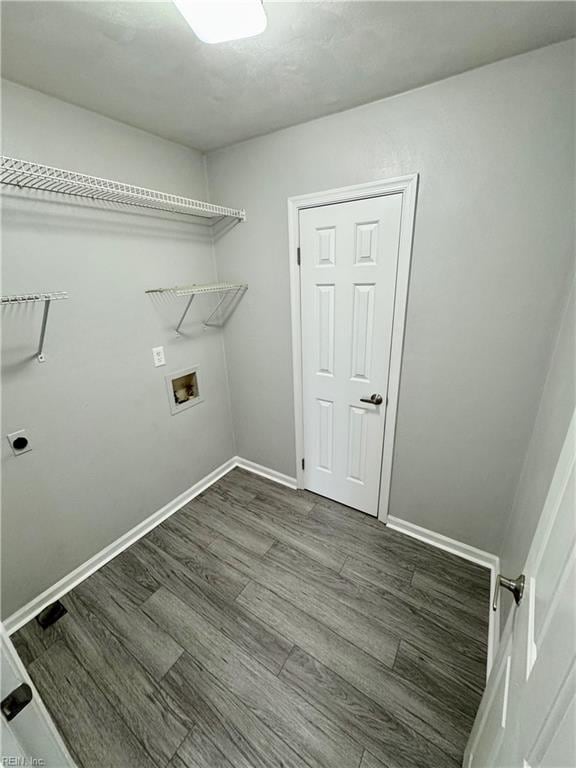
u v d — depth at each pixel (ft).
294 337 7.02
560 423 3.54
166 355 6.95
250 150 6.27
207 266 7.50
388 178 5.08
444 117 4.47
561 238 4.19
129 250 5.92
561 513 1.90
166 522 7.31
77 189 4.83
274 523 7.19
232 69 4.05
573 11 3.19
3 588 4.99
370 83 4.42
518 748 1.73
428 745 3.68
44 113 4.54
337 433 7.22
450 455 5.87
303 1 3.03
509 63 3.94
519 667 2.07
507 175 4.30
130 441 6.51
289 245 6.40
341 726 3.87
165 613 5.28
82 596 5.61
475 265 4.81
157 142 6.02
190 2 2.57
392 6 3.11
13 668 1.73
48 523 5.40
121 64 3.89
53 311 5.02
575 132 3.84
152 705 4.12
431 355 5.55
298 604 5.37
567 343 3.83
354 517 7.30
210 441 8.50
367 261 5.71
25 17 3.08
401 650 4.65
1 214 4.34
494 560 5.89
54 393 5.20
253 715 3.99
